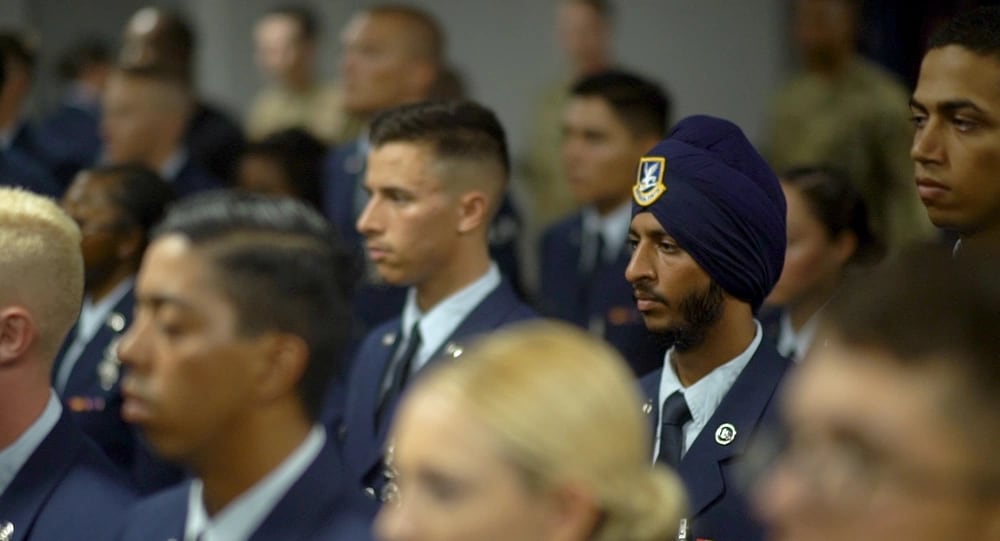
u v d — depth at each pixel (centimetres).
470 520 213
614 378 220
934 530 164
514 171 879
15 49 810
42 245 354
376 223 447
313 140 697
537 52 973
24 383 353
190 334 280
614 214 618
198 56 1059
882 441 166
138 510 327
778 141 771
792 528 171
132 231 545
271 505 285
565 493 215
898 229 714
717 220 349
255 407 283
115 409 528
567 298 624
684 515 339
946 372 165
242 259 281
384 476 431
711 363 360
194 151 812
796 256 478
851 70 752
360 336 521
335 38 1030
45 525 347
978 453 163
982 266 172
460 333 445
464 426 214
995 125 343
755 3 908
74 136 900
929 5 815
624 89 611
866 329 169
